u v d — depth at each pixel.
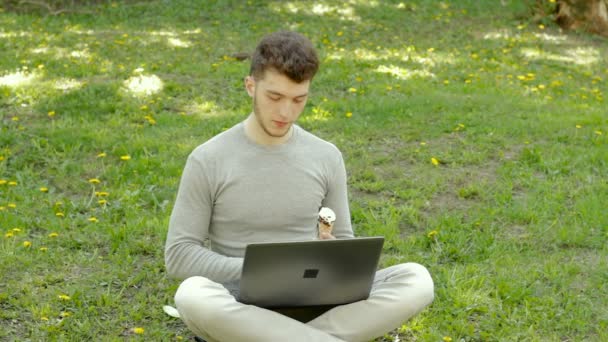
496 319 3.97
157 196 5.52
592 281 4.45
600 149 6.73
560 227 5.20
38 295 4.06
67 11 11.72
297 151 3.23
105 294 4.08
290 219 3.19
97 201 5.45
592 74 9.79
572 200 5.74
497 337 3.80
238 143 3.19
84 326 3.75
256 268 2.88
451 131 7.16
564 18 12.05
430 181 5.99
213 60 9.41
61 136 6.52
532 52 10.70
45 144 6.39
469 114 7.59
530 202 5.61
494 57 10.25
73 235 4.81
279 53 2.96
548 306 4.10
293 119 3.04
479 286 4.30
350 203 5.54
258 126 3.18
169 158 6.27
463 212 5.50
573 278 4.48
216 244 3.23
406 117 7.53
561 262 4.72
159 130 6.87
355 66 9.34
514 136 7.09
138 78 8.32
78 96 7.62
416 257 4.72
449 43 11.00
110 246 4.74
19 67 8.52
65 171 5.89
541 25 12.00
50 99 7.44
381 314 3.10
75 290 4.09
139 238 4.86
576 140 7.06
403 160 6.46
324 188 3.29
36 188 5.59
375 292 3.18
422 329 3.85
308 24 11.61
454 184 6.00
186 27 11.21
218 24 11.44
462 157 6.48
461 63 9.88
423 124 7.32
